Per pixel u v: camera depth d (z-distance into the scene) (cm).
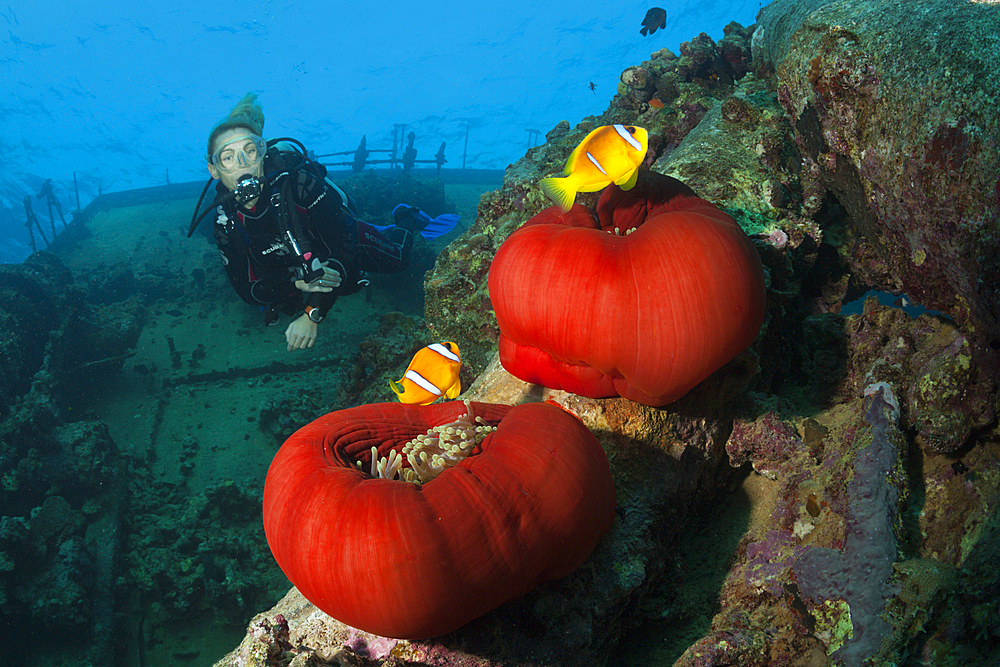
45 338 862
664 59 589
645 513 218
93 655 596
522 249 192
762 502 251
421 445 174
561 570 171
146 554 678
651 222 186
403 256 502
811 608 195
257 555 673
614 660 219
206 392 890
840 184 295
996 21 200
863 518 196
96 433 759
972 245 198
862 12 253
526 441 159
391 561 135
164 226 1427
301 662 194
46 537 648
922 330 245
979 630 171
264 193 382
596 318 178
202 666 600
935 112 205
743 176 321
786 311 302
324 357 939
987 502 196
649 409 229
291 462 156
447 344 187
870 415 220
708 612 225
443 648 176
